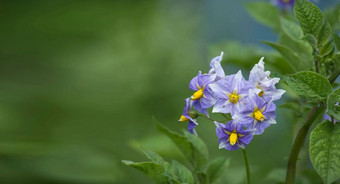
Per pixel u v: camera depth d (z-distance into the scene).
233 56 0.94
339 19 0.90
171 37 2.45
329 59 0.73
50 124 2.36
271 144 1.32
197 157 0.80
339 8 0.91
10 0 3.64
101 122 2.27
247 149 1.42
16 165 1.91
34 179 1.89
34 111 2.45
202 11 2.52
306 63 0.81
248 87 0.72
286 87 0.84
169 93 2.27
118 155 1.92
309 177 0.88
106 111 2.32
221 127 0.72
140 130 2.15
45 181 1.87
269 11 0.95
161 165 0.74
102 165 1.85
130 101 2.30
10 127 2.26
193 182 0.76
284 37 0.85
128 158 1.87
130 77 2.41
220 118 1.74
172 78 2.31
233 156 1.43
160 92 2.27
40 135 2.25
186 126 2.10
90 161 1.88
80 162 1.89
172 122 2.16
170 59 2.37
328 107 0.69
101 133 2.17
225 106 0.72
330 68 0.73
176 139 0.79
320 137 0.69
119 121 2.23
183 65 2.34
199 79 0.73
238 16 2.07
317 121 0.83
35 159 1.93
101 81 2.59
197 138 0.81
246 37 1.96
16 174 1.89
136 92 2.31
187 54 2.40
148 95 2.27
